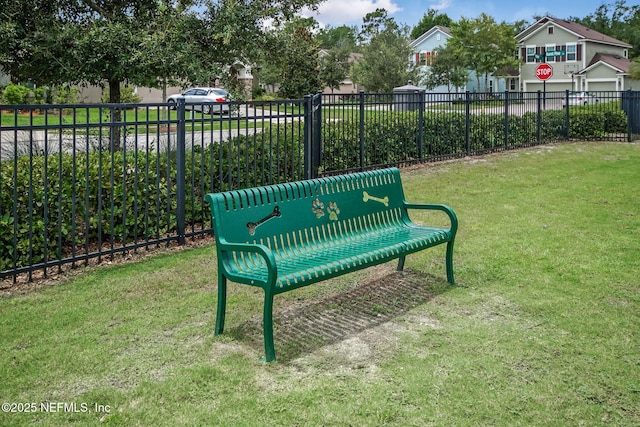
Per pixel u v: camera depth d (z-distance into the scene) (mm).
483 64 54312
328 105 10344
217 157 7473
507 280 5262
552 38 55969
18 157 6387
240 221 4188
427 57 63125
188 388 3367
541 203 8734
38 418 3068
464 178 11062
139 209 6543
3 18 8688
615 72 50781
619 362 3654
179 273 5512
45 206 5211
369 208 5297
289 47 10219
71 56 8930
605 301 4707
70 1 9469
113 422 3025
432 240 4926
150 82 9633
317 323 4332
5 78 26375
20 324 4270
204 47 9562
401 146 12539
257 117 7184
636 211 8109
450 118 13844
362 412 3117
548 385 3377
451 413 3105
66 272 5504
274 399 3250
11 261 5406
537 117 17172
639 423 3006
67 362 3684
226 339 4043
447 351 3836
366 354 3809
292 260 4348
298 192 4684
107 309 4586
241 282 3873
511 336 4062
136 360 3725
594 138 18781
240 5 9242
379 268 5672
